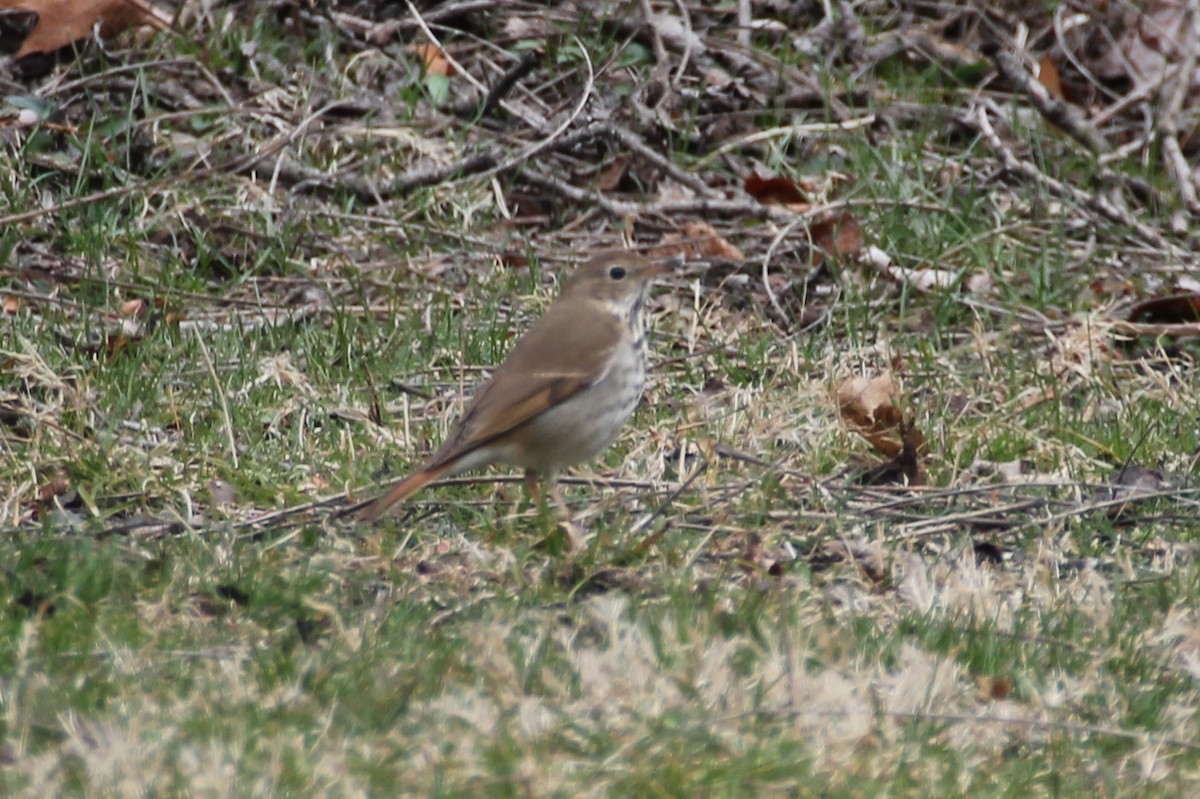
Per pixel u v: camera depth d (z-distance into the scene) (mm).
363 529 9883
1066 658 8312
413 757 6934
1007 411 12484
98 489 10484
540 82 17469
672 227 15711
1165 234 16438
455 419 11727
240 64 16828
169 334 12930
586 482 10578
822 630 8328
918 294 14672
